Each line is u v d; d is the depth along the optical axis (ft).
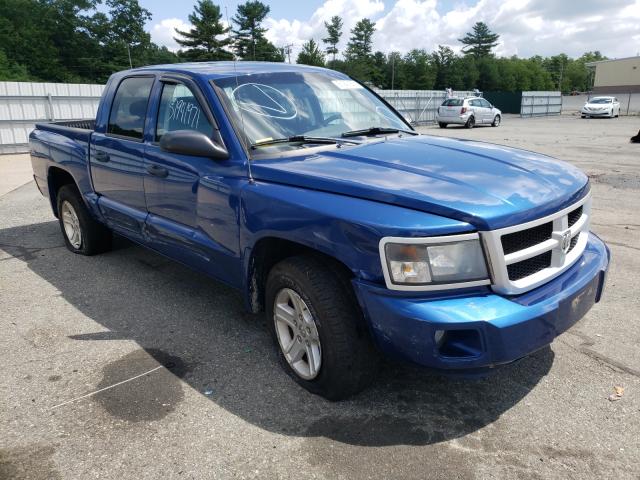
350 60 305.94
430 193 8.74
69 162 17.53
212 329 13.19
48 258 18.86
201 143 10.91
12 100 51.13
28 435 9.32
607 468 8.27
